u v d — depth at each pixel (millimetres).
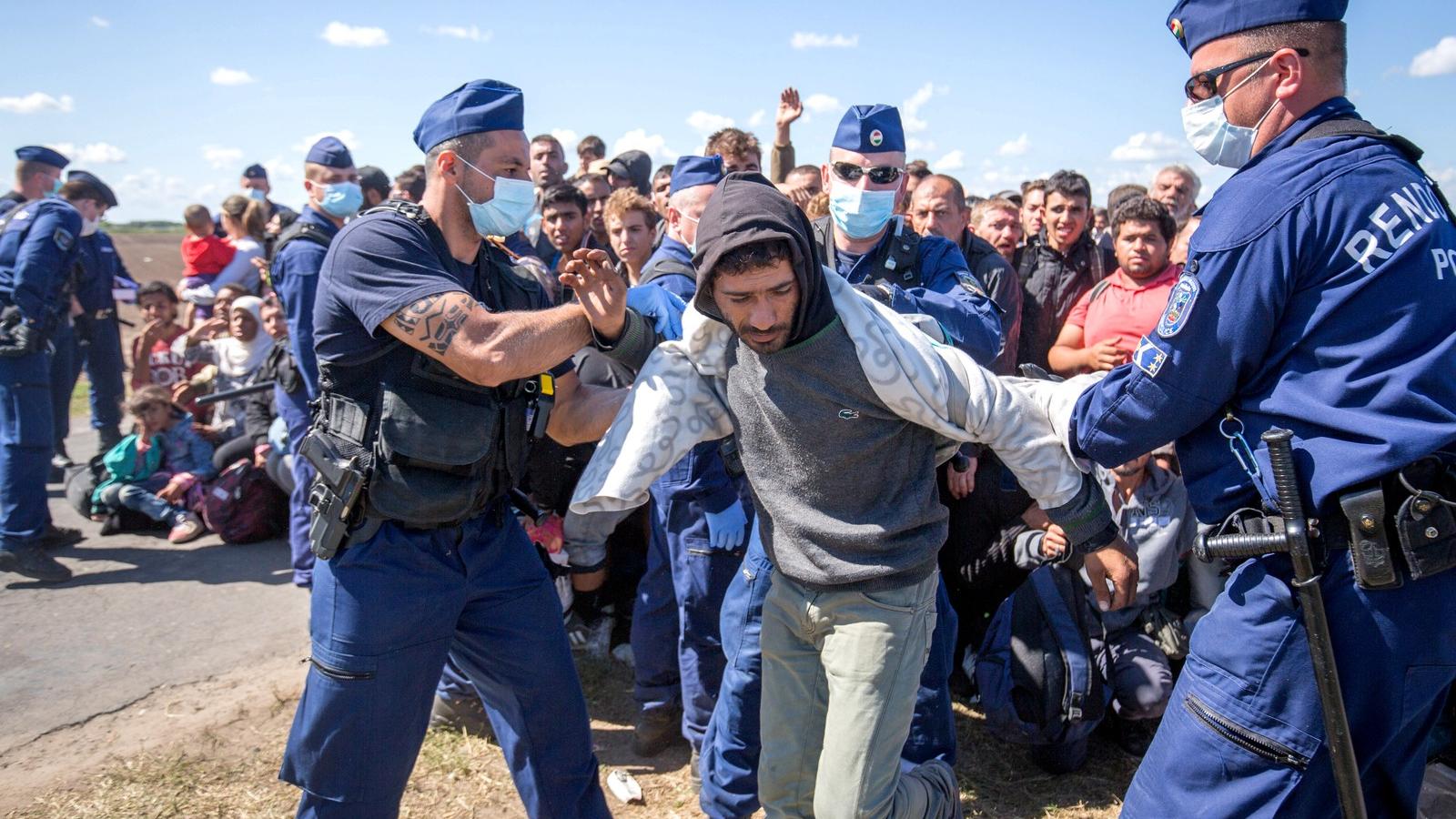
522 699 2404
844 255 3064
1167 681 3240
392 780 2232
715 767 2736
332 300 2111
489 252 2412
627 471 2000
